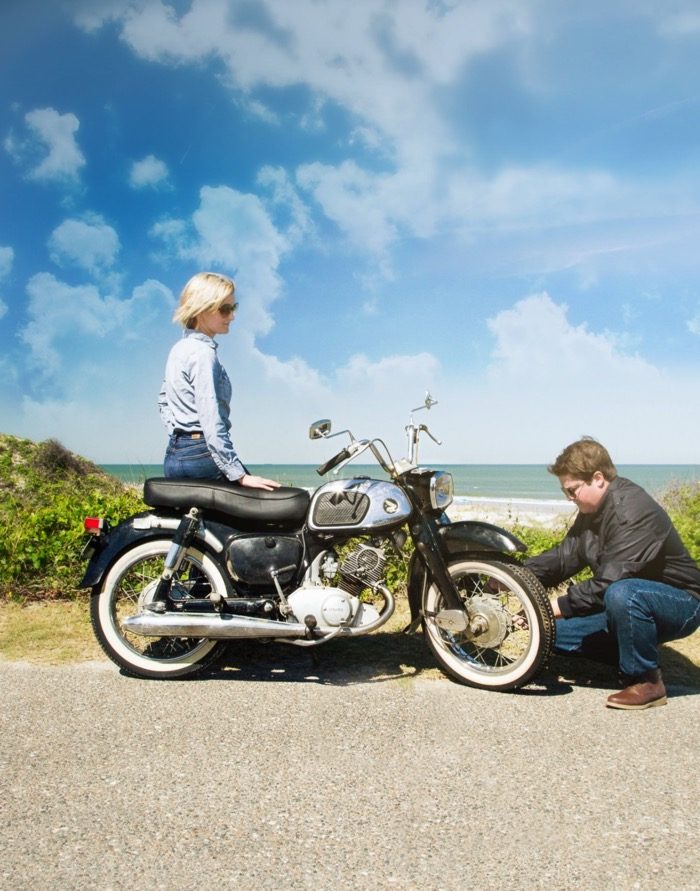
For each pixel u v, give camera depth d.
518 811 2.49
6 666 3.98
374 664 4.11
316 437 3.72
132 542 3.94
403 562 5.34
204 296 4.06
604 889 2.06
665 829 2.38
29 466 10.42
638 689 3.46
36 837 2.31
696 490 9.13
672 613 3.49
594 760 2.88
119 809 2.49
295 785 2.67
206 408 3.92
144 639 4.39
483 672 3.75
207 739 3.07
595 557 3.81
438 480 3.76
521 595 3.63
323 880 2.10
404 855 2.22
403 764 2.85
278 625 3.71
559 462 3.79
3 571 5.27
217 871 2.14
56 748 2.97
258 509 3.85
